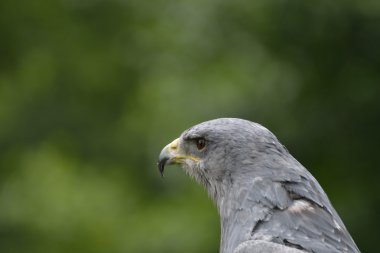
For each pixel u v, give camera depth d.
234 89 18.00
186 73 19.91
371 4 15.48
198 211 17.72
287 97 16.73
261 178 8.12
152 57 21.30
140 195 19.09
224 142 8.52
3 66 21.23
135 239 17.72
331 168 16.44
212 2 17.80
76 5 21.38
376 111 16.39
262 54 17.62
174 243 17.14
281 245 7.46
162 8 21.17
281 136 16.33
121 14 21.50
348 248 7.65
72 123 20.73
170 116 19.38
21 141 20.36
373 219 15.98
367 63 16.53
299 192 7.95
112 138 20.55
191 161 8.97
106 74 21.47
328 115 16.41
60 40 21.58
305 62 16.86
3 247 18.20
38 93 21.06
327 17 15.89
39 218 18.23
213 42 18.73
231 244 8.05
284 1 16.05
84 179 19.17
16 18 21.19
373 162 16.41
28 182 18.91
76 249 18.00
